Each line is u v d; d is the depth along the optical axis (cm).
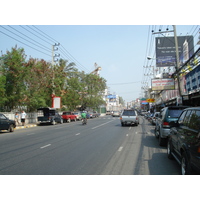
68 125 2680
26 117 3030
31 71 2717
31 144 1130
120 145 1049
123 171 597
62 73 3538
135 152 872
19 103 2653
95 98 5525
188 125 536
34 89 2861
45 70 3059
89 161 719
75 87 4375
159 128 1072
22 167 651
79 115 4181
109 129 1933
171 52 3180
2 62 2461
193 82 1808
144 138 1305
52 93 3344
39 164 685
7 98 2447
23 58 2500
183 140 532
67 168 632
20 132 1920
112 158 762
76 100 4600
